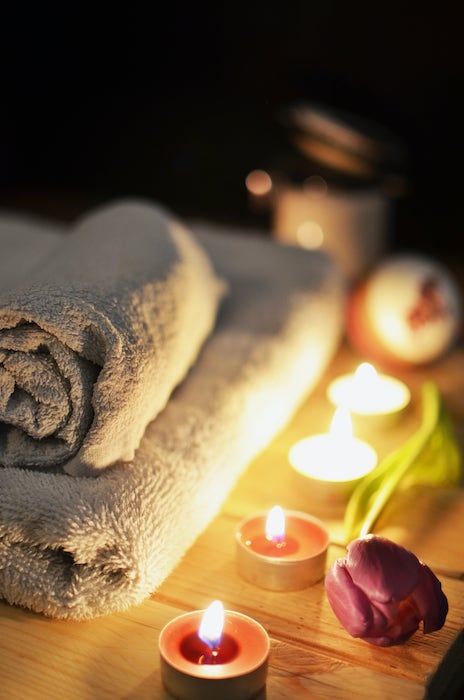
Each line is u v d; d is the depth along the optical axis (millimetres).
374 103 1047
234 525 577
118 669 480
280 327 678
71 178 1207
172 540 518
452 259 1004
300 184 865
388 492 563
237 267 763
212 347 651
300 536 543
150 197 1184
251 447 600
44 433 508
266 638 467
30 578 499
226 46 1080
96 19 1105
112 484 515
